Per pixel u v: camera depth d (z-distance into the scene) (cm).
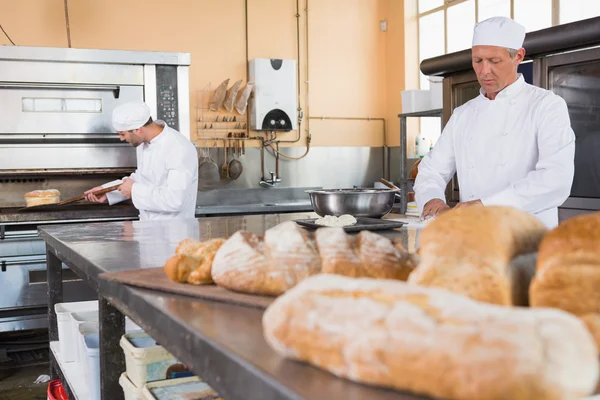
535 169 232
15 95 413
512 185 221
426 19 593
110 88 429
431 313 49
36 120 420
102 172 441
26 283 399
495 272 59
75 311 220
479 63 242
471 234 62
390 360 49
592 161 318
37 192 408
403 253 83
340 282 59
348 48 621
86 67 425
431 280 61
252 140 586
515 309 47
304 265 87
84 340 188
